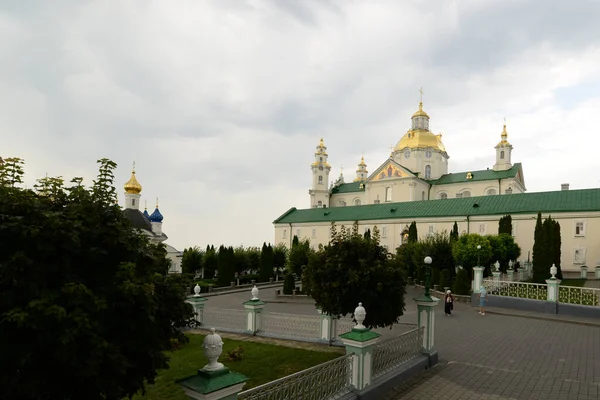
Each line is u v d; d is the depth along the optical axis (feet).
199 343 42.01
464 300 72.84
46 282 12.57
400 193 198.08
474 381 29.25
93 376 12.86
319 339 40.34
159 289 16.44
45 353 11.84
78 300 12.34
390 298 32.22
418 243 113.80
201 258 142.10
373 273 31.19
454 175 204.95
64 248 12.93
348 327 41.52
